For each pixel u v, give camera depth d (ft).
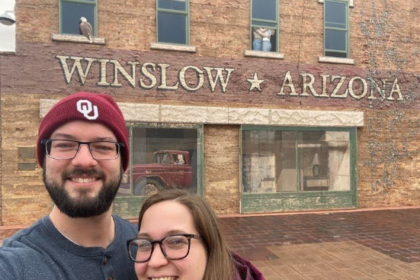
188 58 33.60
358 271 18.83
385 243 24.35
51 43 30.45
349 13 38.04
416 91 39.83
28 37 29.96
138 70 32.42
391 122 39.19
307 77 36.68
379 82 38.86
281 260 20.72
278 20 35.96
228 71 34.47
